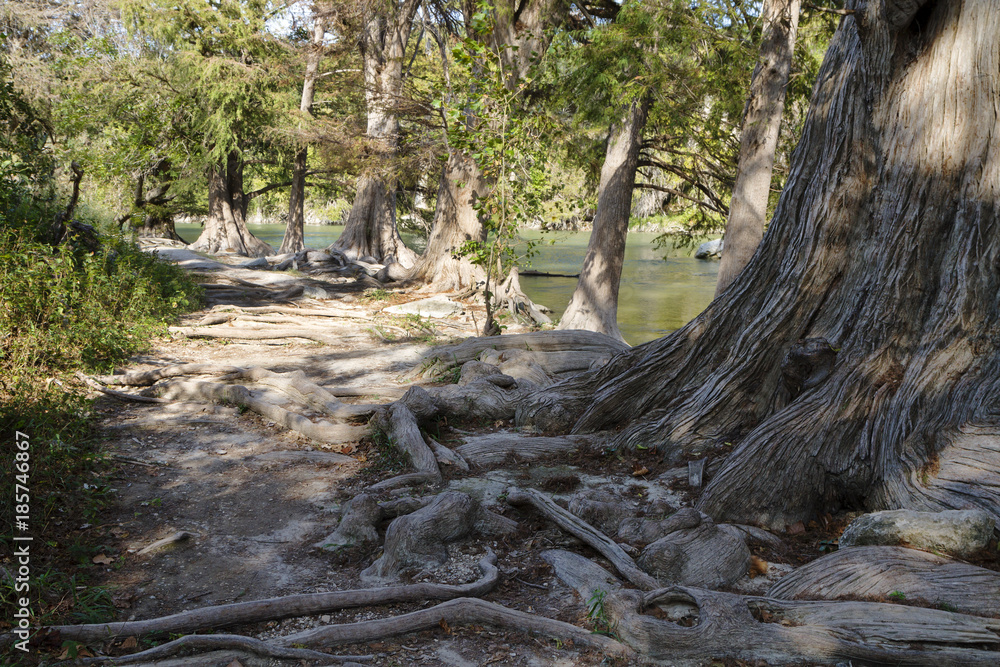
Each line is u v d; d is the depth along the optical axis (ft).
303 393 28.19
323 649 13.08
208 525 18.30
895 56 19.97
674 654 12.63
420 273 75.72
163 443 24.23
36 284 31.07
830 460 17.97
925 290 18.95
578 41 44.06
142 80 88.02
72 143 57.41
